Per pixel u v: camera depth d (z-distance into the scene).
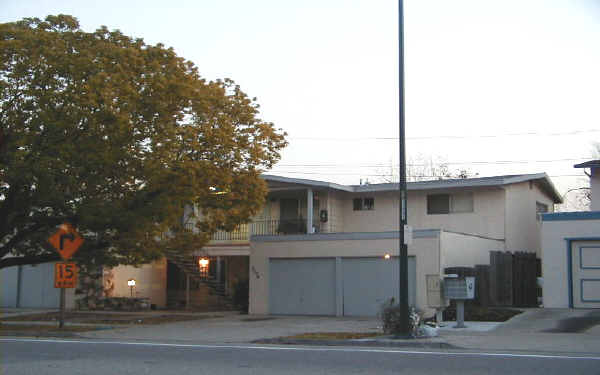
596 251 22.59
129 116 19.61
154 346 15.46
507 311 21.69
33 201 20.48
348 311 25.30
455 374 10.69
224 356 13.25
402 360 12.39
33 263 23.66
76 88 19.39
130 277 33.72
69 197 20.41
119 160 20.08
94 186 20.48
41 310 30.98
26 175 19.34
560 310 21.97
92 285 32.06
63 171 19.92
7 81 19.73
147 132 20.48
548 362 11.99
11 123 19.83
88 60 19.73
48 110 19.42
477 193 30.66
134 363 12.30
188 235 22.27
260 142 23.22
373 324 21.31
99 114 19.19
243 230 32.97
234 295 29.41
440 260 23.48
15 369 11.61
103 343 16.34
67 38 20.80
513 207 31.09
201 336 18.56
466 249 26.03
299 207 33.31
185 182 20.38
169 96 20.38
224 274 34.97
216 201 22.33
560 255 23.06
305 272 26.45
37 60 19.69
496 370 11.06
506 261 25.45
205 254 32.41
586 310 21.73
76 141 19.80
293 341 16.88
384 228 32.50
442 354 13.34
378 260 24.95
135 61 20.31
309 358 12.80
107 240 21.75
